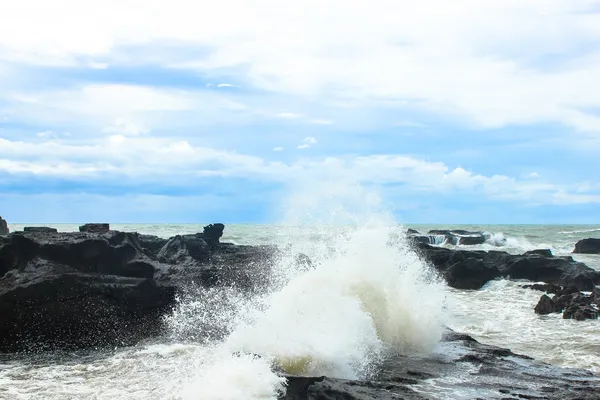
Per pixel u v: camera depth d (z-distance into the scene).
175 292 13.94
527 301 18.48
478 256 24.73
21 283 11.92
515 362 8.83
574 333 13.45
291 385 7.14
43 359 10.46
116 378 8.80
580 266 22.02
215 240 24.16
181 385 8.16
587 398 6.99
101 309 12.16
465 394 7.15
